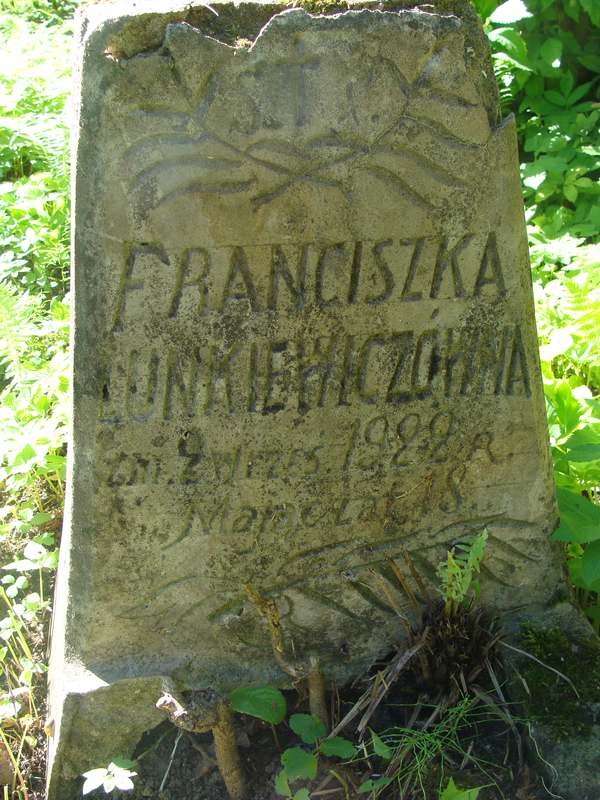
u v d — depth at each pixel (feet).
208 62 3.22
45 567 4.58
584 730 3.87
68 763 4.01
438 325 3.69
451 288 3.65
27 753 4.15
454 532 4.07
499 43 7.07
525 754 3.92
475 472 3.98
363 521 3.97
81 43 3.25
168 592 3.94
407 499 3.97
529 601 4.24
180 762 4.03
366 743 3.94
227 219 3.40
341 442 3.81
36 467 4.95
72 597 3.93
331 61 3.28
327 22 3.24
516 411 3.91
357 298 3.59
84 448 3.67
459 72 3.39
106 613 3.93
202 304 3.51
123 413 3.62
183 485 3.76
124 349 3.53
